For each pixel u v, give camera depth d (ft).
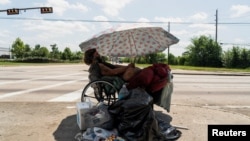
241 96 34.04
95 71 21.45
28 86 40.09
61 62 253.65
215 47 199.11
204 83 51.65
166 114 22.11
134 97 15.39
